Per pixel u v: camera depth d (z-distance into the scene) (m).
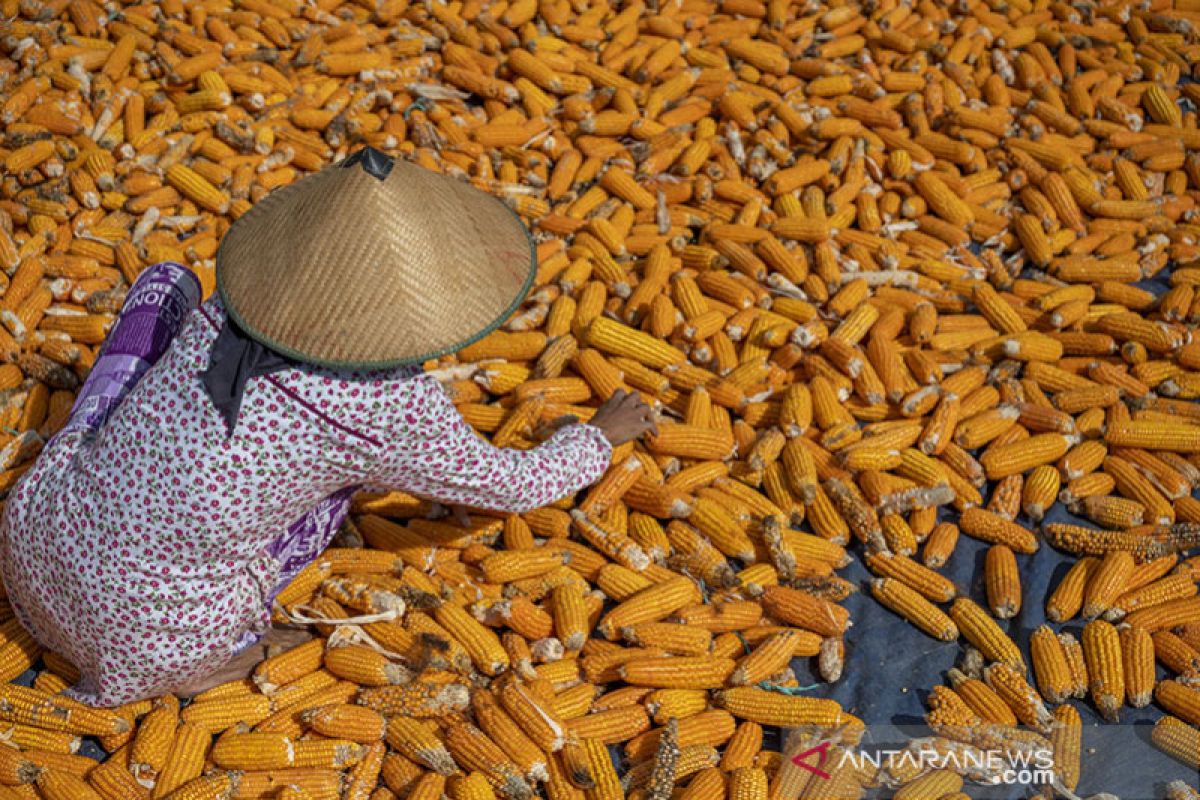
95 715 3.59
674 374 4.98
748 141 6.41
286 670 3.80
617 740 3.76
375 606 3.95
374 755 3.66
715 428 4.81
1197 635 4.09
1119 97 6.89
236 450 3.00
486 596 4.15
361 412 3.02
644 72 6.59
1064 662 4.02
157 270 3.94
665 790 3.53
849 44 7.07
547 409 4.75
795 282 5.50
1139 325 5.23
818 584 4.26
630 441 4.65
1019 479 4.74
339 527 4.21
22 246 5.29
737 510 4.52
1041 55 7.11
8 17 6.31
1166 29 7.44
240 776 3.48
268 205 3.19
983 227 5.96
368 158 2.99
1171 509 4.59
